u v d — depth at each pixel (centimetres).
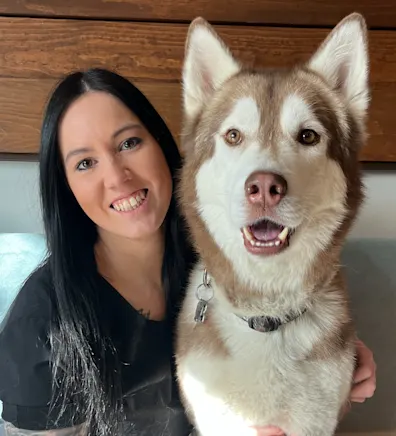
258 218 132
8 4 217
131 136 149
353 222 156
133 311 160
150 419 165
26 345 147
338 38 153
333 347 147
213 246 152
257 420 146
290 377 142
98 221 151
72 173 148
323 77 154
